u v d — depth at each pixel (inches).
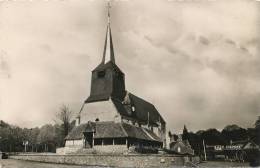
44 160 1253.7
